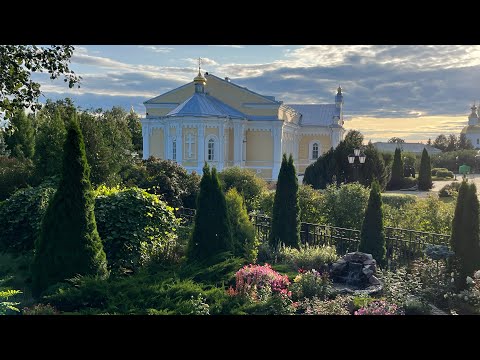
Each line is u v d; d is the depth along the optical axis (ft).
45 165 46.06
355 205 43.04
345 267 28.78
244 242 32.30
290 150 134.41
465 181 25.64
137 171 53.72
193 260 27.89
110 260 28.32
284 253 32.53
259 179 63.31
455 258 25.43
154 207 31.83
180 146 103.19
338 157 78.95
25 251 33.55
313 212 44.98
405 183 111.65
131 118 139.44
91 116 48.34
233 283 24.80
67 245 23.66
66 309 20.75
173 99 126.00
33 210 34.94
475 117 284.61
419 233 35.86
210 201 28.73
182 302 20.18
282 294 22.40
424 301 22.94
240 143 113.29
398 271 26.27
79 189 24.03
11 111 23.88
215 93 121.29
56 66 24.18
